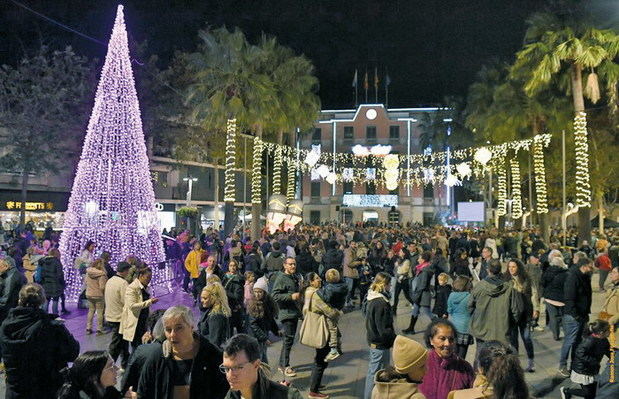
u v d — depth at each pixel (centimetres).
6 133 3434
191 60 2805
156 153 4578
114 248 1444
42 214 3800
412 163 6525
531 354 785
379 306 595
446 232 3047
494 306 648
